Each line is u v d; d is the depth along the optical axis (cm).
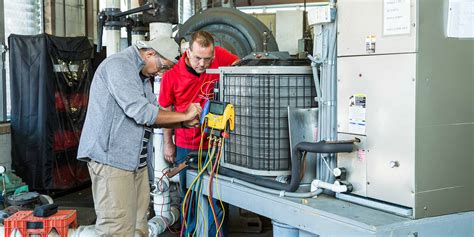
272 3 730
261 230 389
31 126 492
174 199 344
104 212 236
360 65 200
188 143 314
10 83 491
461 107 191
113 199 234
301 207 206
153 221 315
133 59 236
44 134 490
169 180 328
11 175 439
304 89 237
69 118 521
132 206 241
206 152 282
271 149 237
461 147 193
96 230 242
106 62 234
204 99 301
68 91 521
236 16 460
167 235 376
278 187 227
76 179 533
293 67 234
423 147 183
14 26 528
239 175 250
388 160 191
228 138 260
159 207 325
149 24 379
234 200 249
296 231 221
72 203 486
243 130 248
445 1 183
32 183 496
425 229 186
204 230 280
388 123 190
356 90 203
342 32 208
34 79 488
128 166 236
